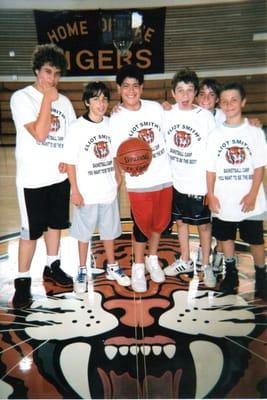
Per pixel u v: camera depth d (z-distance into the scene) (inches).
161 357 65.8
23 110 79.4
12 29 248.5
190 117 83.8
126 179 84.4
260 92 254.8
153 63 255.8
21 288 87.4
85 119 82.4
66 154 81.5
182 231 92.7
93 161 83.0
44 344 69.6
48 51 80.2
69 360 65.5
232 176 83.2
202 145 84.2
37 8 239.3
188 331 72.9
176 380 60.5
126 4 236.1
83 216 85.5
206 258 92.1
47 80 80.8
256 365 63.5
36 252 108.3
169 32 251.1
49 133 82.6
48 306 82.6
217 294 86.0
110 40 238.4
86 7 233.6
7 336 72.4
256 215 86.0
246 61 256.2
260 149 82.6
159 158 84.6
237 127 82.0
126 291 88.0
